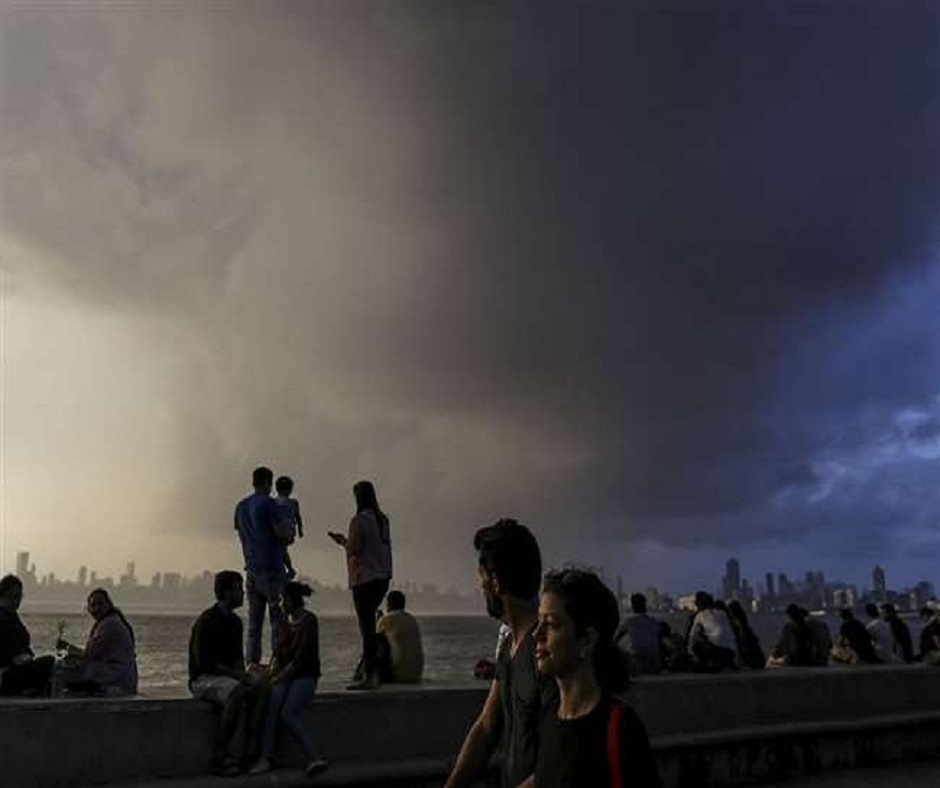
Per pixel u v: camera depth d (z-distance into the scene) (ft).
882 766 38.75
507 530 11.21
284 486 34.27
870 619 55.21
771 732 35.55
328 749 25.98
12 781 21.30
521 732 10.30
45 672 26.07
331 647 211.20
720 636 41.06
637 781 8.01
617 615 8.82
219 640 25.04
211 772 23.89
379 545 30.94
